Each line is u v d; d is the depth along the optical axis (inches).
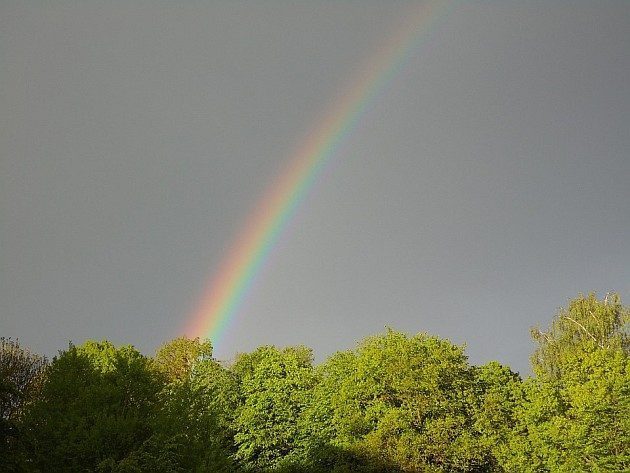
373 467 1764.3
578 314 2696.9
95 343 2260.1
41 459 1129.4
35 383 1851.6
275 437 2148.1
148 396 1299.2
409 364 1924.2
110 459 1094.4
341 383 2160.4
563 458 1706.4
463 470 1852.9
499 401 1957.4
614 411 1678.2
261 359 2524.6
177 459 1219.2
